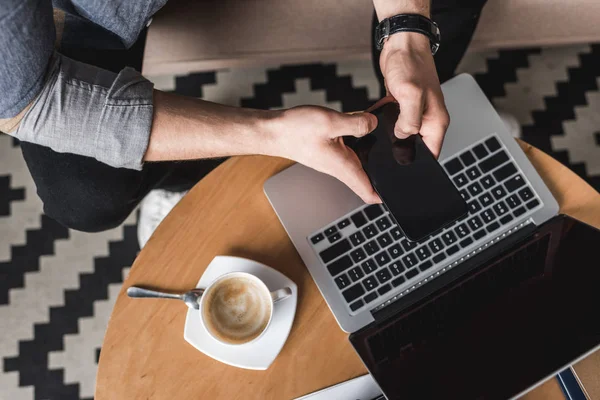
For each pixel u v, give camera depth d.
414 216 0.84
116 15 0.93
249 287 0.84
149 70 1.47
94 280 1.44
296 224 0.90
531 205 0.90
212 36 1.29
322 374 0.86
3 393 1.37
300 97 1.54
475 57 1.55
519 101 1.54
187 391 0.85
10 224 1.46
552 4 1.27
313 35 1.32
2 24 0.70
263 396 0.85
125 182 1.08
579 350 0.80
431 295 0.85
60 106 0.83
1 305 1.42
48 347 1.40
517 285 0.84
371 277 0.87
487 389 0.79
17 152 1.50
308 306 0.88
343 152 0.86
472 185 0.90
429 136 0.86
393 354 0.81
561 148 1.51
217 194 0.93
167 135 0.85
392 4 0.91
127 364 0.86
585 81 1.55
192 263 0.90
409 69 0.87
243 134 0.85
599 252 0.84
